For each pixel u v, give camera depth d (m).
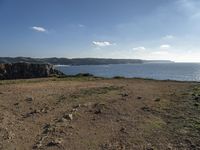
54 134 7.34
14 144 6.64
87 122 8.55
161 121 8.52
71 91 15.74
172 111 9.81
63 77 30.61
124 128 7.84
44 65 40.44
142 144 6.56
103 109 10.25
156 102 11.66
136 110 10.09
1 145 6.56
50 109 10.45
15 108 10.78
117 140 6.88
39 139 6.98
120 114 9.51
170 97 13.06
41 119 8.98
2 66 38.06
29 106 11.16
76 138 7.04
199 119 8.56
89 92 15.12
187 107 10.44
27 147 6.43
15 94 14.49
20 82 22.53
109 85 19.69
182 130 7.52
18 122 8.63
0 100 12.52
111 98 12.84
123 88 17.23
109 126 8.09
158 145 6.47
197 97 12.70
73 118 9.02
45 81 23.95
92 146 6.48
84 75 32.94
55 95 14.10
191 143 6.54
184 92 14.95
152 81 24.38
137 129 7.75
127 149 6.27
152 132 7.45
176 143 6.58
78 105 10.98
